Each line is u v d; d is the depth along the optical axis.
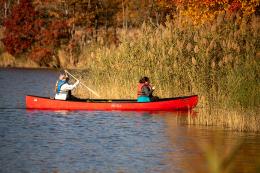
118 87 71.38
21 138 45.56
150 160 37.97
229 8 77.06
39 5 154.12
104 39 145.12
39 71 136.12
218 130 49.69
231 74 54.72
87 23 151.38
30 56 151.12
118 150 41.09
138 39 73.31
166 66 68.62
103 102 62.88
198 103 62.47
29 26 151.38
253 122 49.62
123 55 72.94
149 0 148.00
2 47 155.75
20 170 35.25
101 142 44.06
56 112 61.16
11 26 151.88
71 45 145.75
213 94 58.06
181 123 53.78
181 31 70.69
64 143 43.56
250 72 52.16
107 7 156.88
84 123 53.62
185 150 41.28
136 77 70.94
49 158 38.38
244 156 39.03
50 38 148.88
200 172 34.97
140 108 62.72
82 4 151.50
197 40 66.88
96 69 75.38
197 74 63.66
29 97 64.12
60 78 65.12
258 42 65.31
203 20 76.75
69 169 35.50
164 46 69.38
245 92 51.22
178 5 83.75
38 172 34.81
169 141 44.59
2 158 38.34
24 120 55.38
